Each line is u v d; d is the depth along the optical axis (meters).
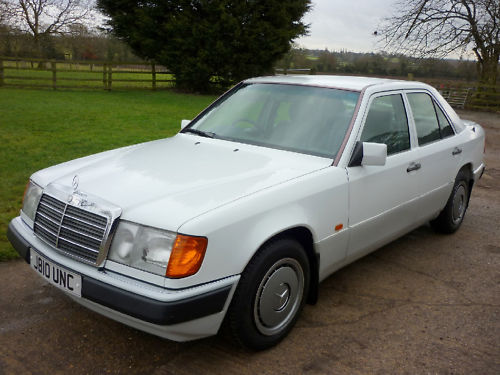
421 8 22.41
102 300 2.44
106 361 2.78
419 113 4.29
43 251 2.76
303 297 3.14
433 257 4.59
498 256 4.68
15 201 5.26
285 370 2.76
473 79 25.06
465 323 3.38
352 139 3.39
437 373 2.79
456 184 4.91
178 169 3.08
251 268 2.68
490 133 14.84
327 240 3.19
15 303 3.38
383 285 3.94
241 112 3.96
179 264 2.38
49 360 2.77
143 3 20.50
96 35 35.16
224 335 2.80
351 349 3.00
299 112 3.69
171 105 16.45
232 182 2.88
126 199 2.62
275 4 20.58
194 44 20.56
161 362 2.79
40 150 7.86
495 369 2.85
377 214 3.65
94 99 16.89
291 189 2.91
